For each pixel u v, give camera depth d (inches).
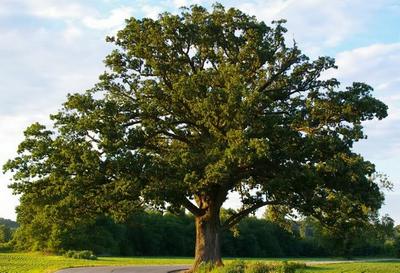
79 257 3011.8
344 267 1678.2
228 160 1184.2
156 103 1423.5
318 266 1756.9
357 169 1284.4
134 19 1459.2
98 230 4389.8
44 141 1336.1
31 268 1847.9
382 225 3216.0
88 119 1311.5
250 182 1537.9
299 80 1482.5
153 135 1429.6
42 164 1320.1
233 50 1471.5
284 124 1330.0
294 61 1491.1
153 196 1240.2
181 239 5260.8
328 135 1343.5
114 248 4598.9
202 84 1326.3
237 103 1222.3
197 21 1469.0
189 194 1304.1
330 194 1310.3
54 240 3863.2
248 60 1464.1
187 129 1505.9
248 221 5374.0
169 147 1508.4
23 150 1339.8
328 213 1370.6
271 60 1465.3
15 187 1344.7
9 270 1753.2
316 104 1391.5
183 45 1462.8
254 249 5241.1
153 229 5147.6
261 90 1476.4
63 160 1317.7
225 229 1482.5
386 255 4379.9
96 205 1376.7
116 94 1475.1
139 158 1290.6
